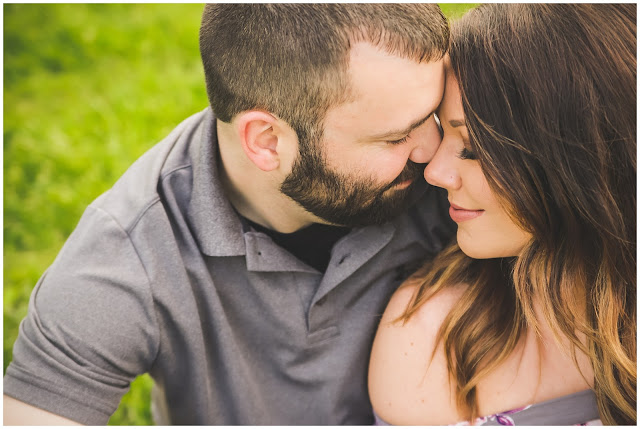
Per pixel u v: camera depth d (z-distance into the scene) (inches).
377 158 43.5
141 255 47.1
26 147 105.3
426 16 39.4
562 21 39.2
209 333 51.1
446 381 49.6
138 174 50.3
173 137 52.0
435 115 49.8
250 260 47.8
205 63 45.7
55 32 130.1
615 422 46.8
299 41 40.6
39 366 46.0
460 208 45.1
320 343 52.4
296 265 49.4
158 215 47.4
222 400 54.2
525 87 39.2
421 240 53.2
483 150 40.8
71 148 106.0
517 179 40.8
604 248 43.1
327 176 44.6
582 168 40.1
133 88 118.6
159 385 55.6
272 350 53.1
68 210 97.7
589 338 45.9
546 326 48.0
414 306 50.2
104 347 46.5
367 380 56.2
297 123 42.9
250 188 48.1
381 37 39.3
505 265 48.9
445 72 42.3
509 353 48.1
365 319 53.9
